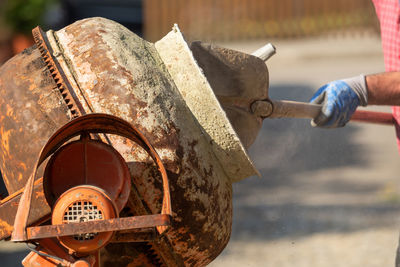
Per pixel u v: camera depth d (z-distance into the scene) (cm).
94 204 245
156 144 284
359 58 1981
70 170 258
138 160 281
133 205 281
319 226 797
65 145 258
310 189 952
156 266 304
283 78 1678
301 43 2328
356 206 877
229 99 335
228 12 2366
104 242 245
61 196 245
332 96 391
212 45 331
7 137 290
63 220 244
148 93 289
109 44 296
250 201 914
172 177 284
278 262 683
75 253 252
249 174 316
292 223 812
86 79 288
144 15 1767
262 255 707
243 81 335
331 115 390
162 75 302
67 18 1439
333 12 2456
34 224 264
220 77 331
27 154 284
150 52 310
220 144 305
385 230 780
